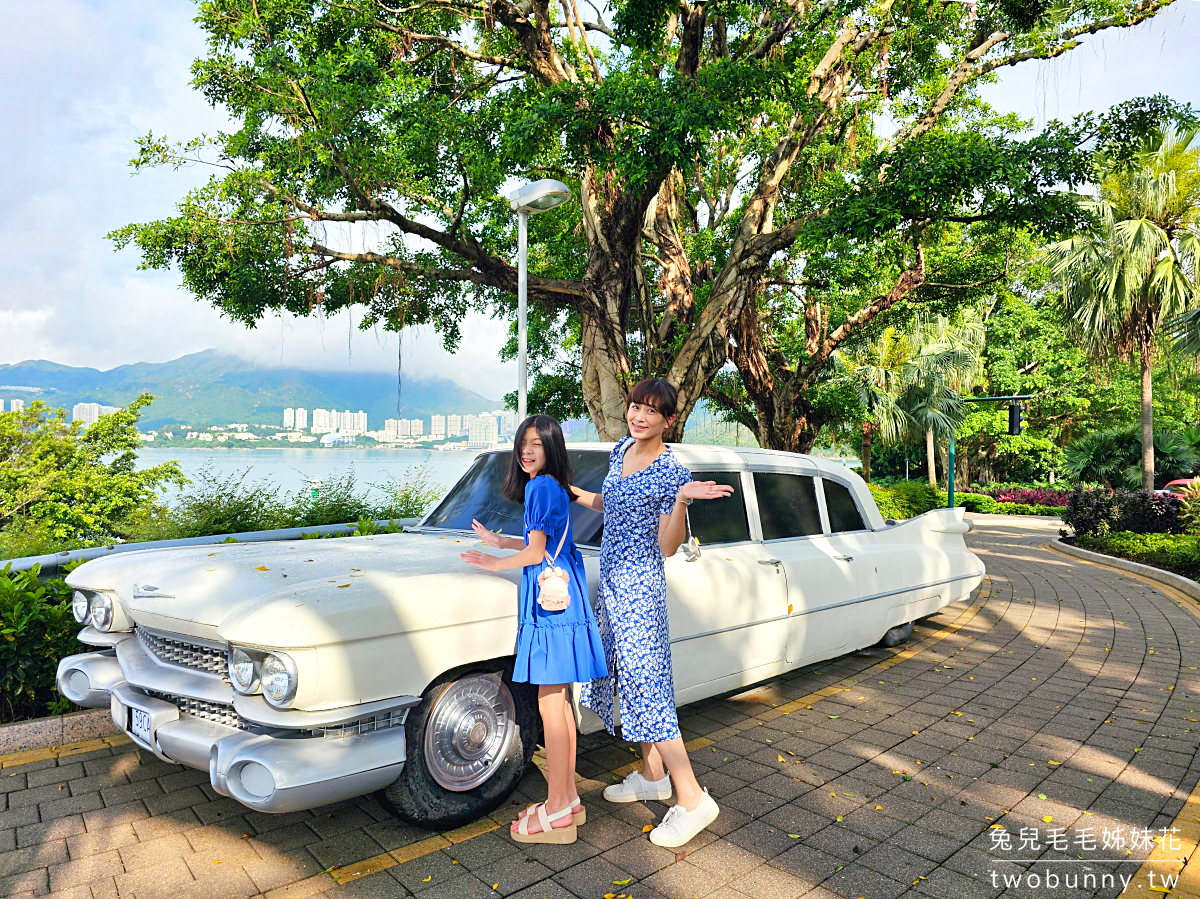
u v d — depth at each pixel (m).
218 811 3.33
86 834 3.11
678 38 14.85
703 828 3.12
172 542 6.28
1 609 4.31
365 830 3.16
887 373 29.70
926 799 3.54
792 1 12.58
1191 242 19.73
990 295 20.03
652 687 3.12
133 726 3.18
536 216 15.90
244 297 13.02
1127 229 19.58
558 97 10.98
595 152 11.13
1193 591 9.54
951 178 10.04
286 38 12.41
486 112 12.82
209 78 11.79
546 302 14.20
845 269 16.36
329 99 11.12
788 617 4.68
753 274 12.77
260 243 12.19
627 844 3.08
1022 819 3.34
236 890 2.69
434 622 2.94
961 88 15.45
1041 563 13.32
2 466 23.75
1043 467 43.25
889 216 9.96
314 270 13.52
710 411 20.30
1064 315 21.73
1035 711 4.85
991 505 34.91
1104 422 41.19
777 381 19.55
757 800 3.52
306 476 10.04
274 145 11.94
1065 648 6.60
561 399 18.86
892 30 13.75
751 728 4.54
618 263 12.91
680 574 4.04
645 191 11.67
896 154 10.67
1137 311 20.44
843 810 3.42
